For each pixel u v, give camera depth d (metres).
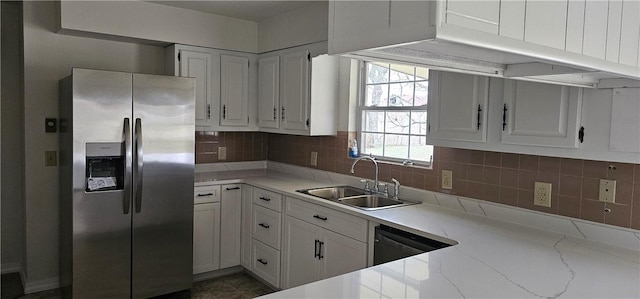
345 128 3.66
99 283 2.98
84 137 2.84
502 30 1.04
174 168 3.23
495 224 2.43
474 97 2.29
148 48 3.81
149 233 3.15
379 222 2.49
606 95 1.82
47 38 3.35
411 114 3.24
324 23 3.33
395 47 1.16
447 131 2.44
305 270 3.11
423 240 2.27
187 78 3.24
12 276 3.76
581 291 1.48
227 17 3.88
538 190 2.35
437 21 0.94
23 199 3.56
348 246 2.72
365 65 3.62
